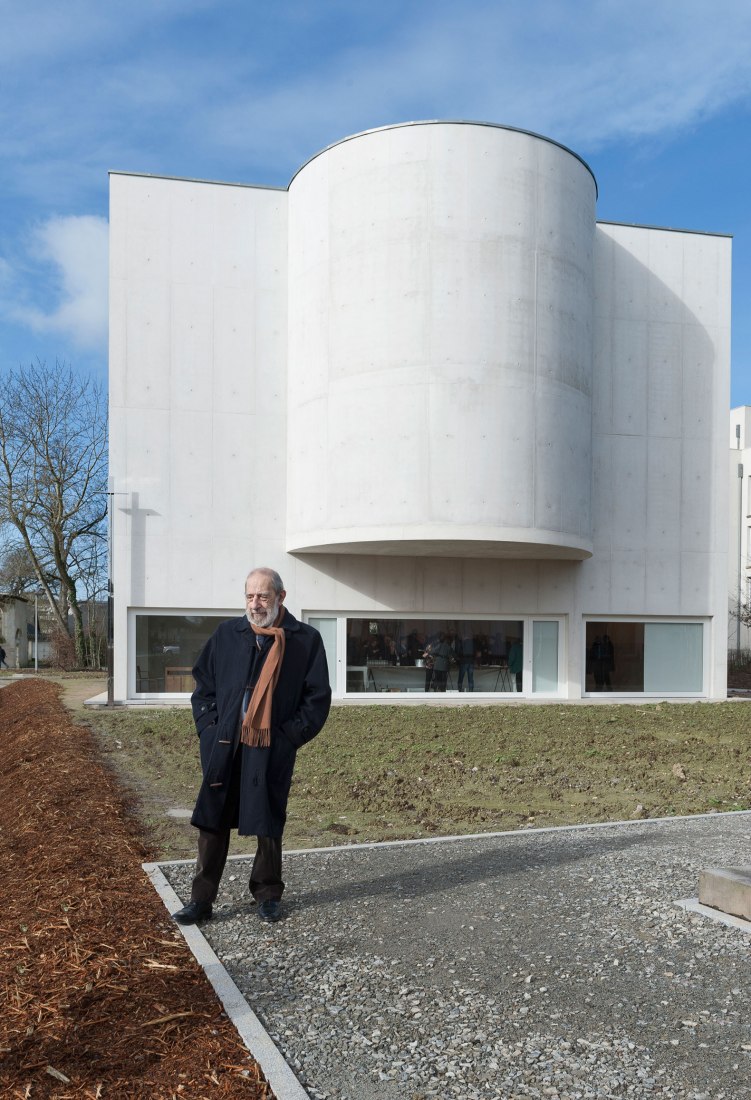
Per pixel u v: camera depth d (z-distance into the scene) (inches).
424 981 150.8
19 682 1079.0
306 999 143.3
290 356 734.5
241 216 743.1
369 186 668.1
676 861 229.9
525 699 767.7
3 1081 115.6
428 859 234.1
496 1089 116.7
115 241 725.3
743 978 153.0
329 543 681.0
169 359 730.2
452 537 646.5
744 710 672.4
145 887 202.4
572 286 690.8
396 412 655.1
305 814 300.7
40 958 156.7
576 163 698.2
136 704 705.0
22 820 290.8
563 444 679.1
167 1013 135.2
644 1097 115.1
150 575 721.0
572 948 166.9
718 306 818.8
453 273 653.9
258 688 177.6
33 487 1444.4
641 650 797.2
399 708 665.0
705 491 811.4
